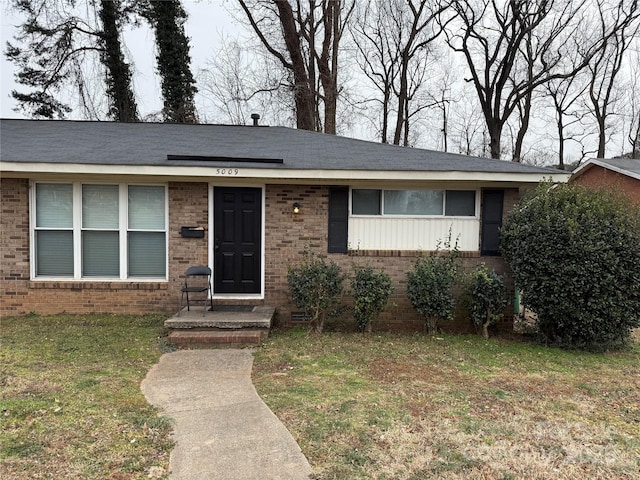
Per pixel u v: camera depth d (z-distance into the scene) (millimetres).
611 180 15336
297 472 3148
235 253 7910
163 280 7852
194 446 3500
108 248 7809
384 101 26906
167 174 7066
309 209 7820
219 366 5527
